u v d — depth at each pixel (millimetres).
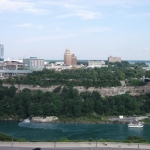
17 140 155750
